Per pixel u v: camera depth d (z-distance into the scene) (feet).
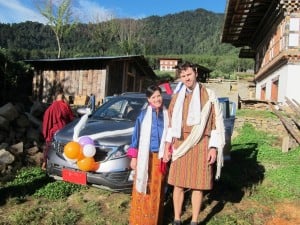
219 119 15.98
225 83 123.34
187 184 16.08
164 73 174.60
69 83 69.72
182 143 15.99
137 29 239.91
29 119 34.17
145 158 15.98
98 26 205.77
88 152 19.22
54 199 20.76
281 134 48.67
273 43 77.05
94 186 20.04
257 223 19.04
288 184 25.40
